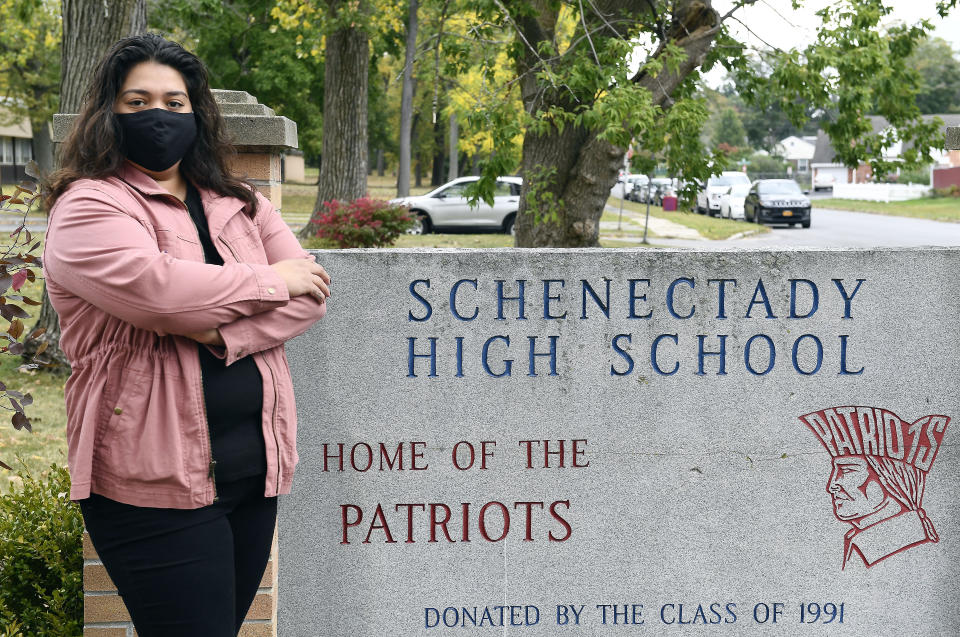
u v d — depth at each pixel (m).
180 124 2.65
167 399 2.54
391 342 3.81
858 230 32.56
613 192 60.34
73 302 2.59
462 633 3.94
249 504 2.74
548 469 3.90
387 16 21.23
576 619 3.96
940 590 4.02
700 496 3.93
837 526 3.97
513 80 10.90
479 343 3.84
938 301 3.91
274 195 4.00
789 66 11.27
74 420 2.63
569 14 11.64
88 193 2.52
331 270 3.78
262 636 3.69
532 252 3.81
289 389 2.79
